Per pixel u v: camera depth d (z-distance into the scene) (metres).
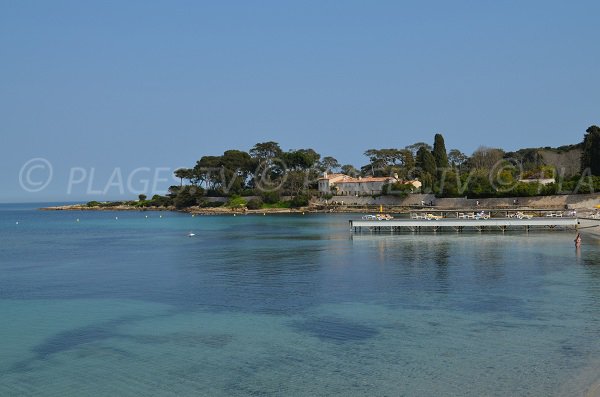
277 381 27.11
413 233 105.12
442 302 42.59
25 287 53.25
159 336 35.09
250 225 148.88
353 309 41.09
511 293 45.31
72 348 32.94
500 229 107.44
